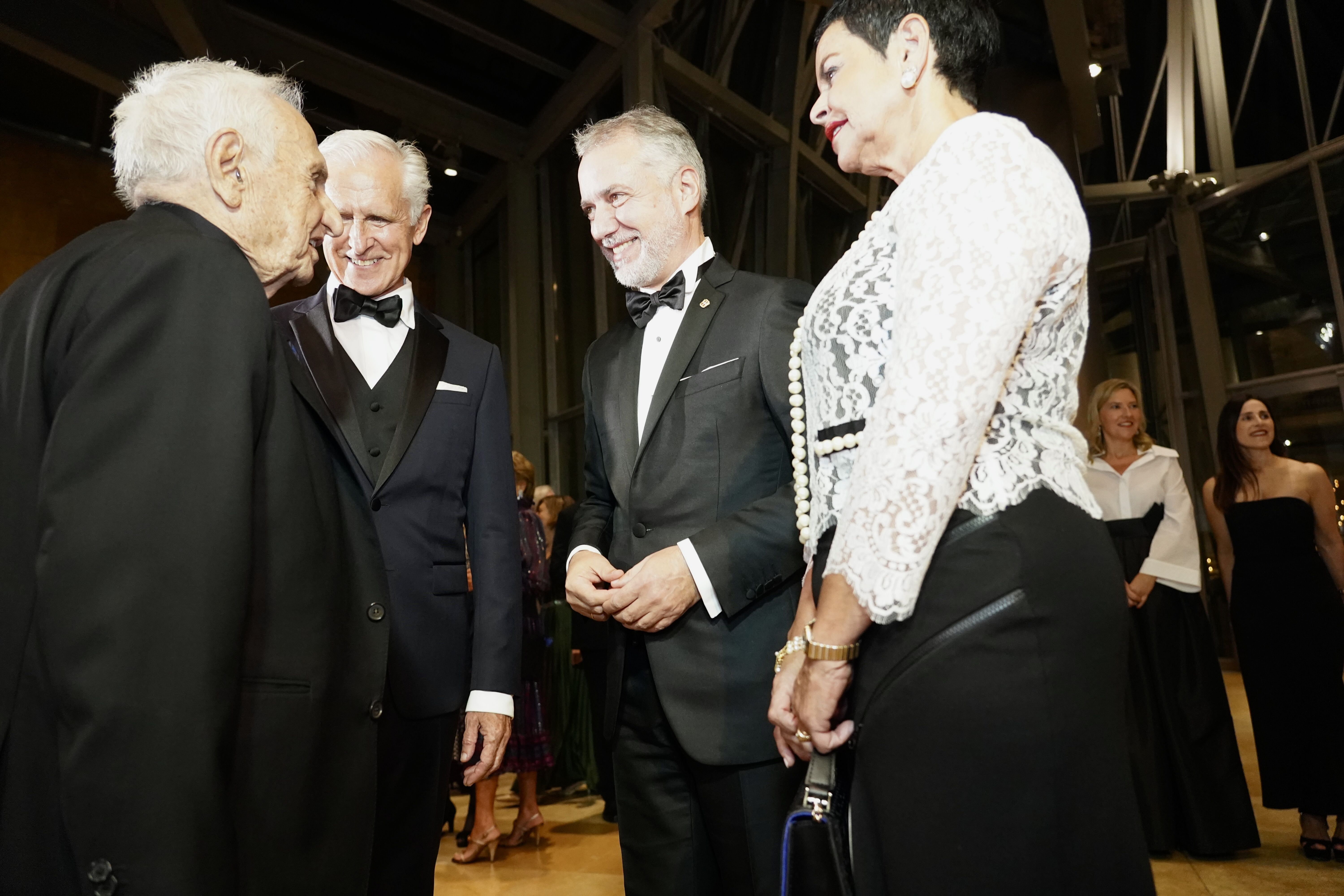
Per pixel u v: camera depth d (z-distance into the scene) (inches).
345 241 64.6
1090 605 35.2
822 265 380.8
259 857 36.4
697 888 58.2
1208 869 112.1
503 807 178.1
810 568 43.3
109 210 335.0
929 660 34.7
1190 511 124.3
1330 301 305.0
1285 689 118.1
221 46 297.7
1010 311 33.2
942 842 33.6
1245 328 339.0
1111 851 33.4
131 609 31.2
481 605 63.9
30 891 32.1
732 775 55.0
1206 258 354.0
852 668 37.1
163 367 34.1
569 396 376.2
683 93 315.6
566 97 346.6
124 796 30.2
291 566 38.9
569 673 190.2
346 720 45.6
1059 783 33.4
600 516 67.1
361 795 44.9
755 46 346.3
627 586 54.9
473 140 372.5
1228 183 374.9
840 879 36.7
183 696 31.4
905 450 32.9
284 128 45.1
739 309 61.1
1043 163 36.5
